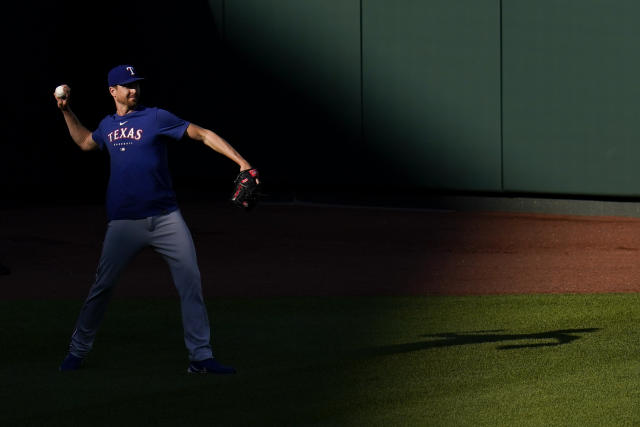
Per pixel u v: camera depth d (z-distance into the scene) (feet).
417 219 165.07
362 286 113.29
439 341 85.66
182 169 196.03
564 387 70.59
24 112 190.19
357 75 176.96
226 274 122.93
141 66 198.59
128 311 100.89
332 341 86.53
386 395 69.36
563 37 158.71
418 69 171.73
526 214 166.71
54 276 123.13
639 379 72.38
